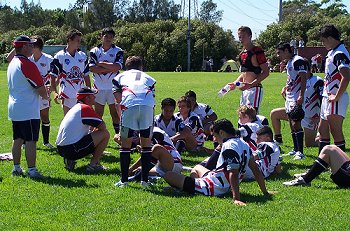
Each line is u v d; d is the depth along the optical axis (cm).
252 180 739
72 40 948
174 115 964
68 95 955
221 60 6194
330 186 702
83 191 666
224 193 653
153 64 6184
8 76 743
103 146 787
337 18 6284
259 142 791
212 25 6419
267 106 1734
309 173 705
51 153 932
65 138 773
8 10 10025
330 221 549
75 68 953
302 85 902
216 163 698
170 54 6194
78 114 775
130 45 6362
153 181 725
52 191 662
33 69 728
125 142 690
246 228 525
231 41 6353
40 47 970
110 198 633
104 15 9094
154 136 754
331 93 780
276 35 6216
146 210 584
